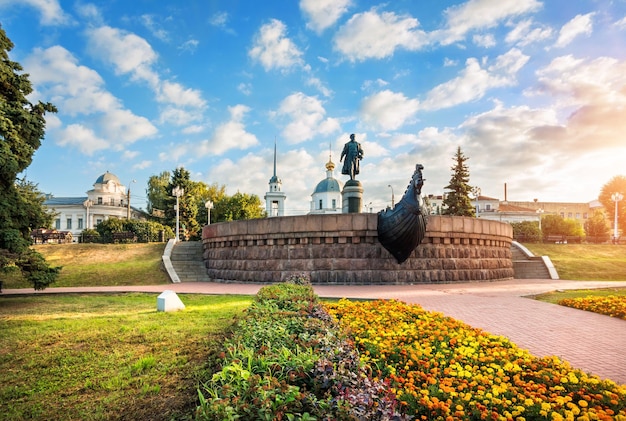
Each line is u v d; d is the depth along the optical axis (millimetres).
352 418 2107
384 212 17281
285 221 18422
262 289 9125
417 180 15945
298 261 18062
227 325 7699
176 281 19938
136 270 21031
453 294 13305
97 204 64438
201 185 68750
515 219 68500
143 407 3949
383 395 2818
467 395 3549
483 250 19562
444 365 4637
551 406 3463
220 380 2973
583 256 30844
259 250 19141
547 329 7684
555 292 14031
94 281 19297
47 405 4094
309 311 6207
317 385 2678
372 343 5312
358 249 17500
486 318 8758
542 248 32969
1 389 4527
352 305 8797
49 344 6492
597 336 7129
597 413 3381
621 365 5469
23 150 12148
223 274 20672
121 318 8828
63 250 25359
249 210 62438
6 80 12398
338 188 65250
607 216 69562
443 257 18094
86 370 5129
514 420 3309
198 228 51500
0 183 11641
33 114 12969
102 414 3820
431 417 3334
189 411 3742
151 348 6086
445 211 45906
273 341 4055
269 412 2213
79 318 9086
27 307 11461
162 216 45719
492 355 4996
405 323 6840
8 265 12305
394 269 17359
